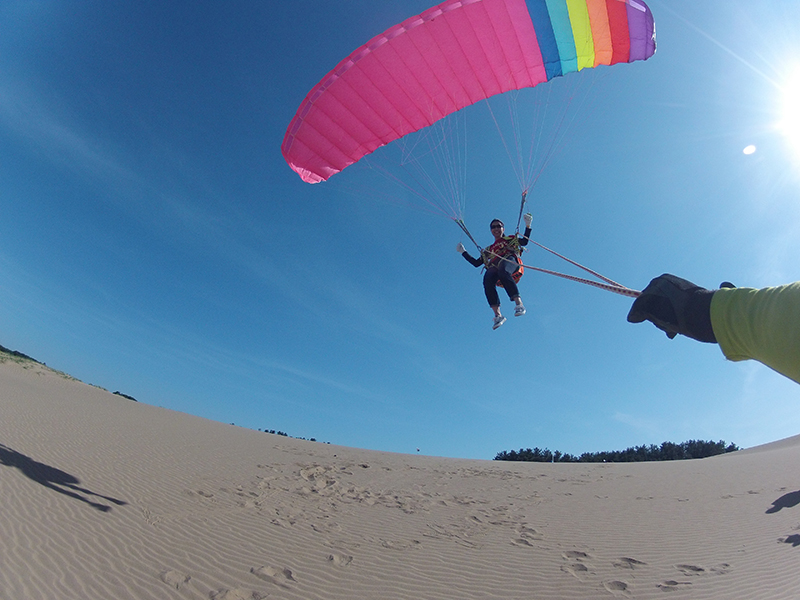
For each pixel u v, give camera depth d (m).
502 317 7.22
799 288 0.89
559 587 5.84
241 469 11.75
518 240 7.45
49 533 5.94
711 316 1.04
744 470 13.04
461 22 7.78
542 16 7.70
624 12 7.61
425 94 8.43
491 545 7.43
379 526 8.27
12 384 19.03
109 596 5.00
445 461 17.78
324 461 14.56
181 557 6.09
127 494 8.07
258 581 5.73
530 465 17.89
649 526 8.27
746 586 5.45
